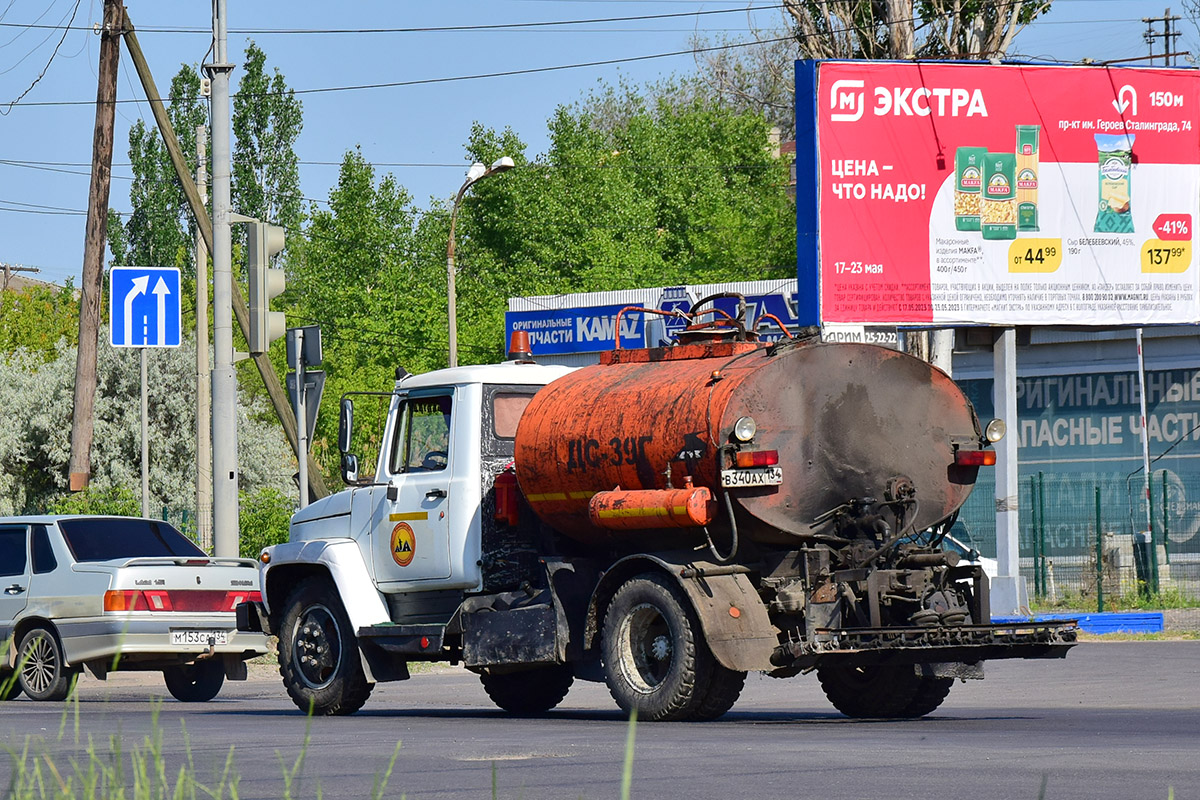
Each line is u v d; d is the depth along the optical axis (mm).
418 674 45719
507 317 92625
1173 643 48969
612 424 25438
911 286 55188
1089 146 56656
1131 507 70500
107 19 65938
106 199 66438
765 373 24328
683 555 24484
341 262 151000
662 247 161375
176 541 38875
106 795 9883
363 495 29703
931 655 24406
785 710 29391
